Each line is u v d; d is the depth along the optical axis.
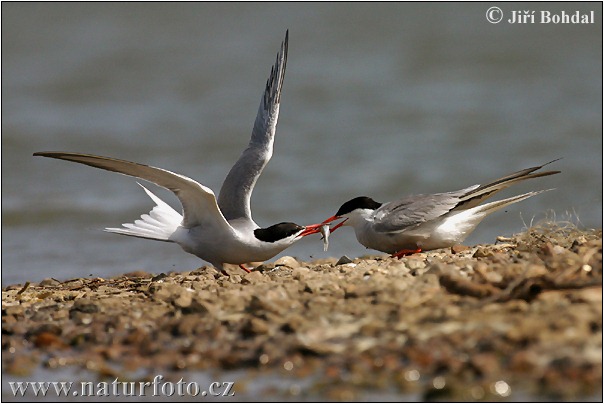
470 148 21.06
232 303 8.42
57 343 8.24
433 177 19.03
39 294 10.17
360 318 7.70
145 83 28.20
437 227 10.84
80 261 14.05
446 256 10.54
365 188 18.36
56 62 30.11
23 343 8.37
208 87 27.56
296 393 6.75
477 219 10.91
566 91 25.84
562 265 8.32
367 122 23.64
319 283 8.82
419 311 7.56
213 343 7.72
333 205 17.30
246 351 7.45
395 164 20.05
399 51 30.45
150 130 23.56
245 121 24.12
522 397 6.29
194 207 10.38
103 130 23.58
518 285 7.90
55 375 7.64
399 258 10.91
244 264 11.92
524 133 22.09
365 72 28.31
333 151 21.28
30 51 31.14
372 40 31.67
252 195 18.05
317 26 33.19
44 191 18.62
